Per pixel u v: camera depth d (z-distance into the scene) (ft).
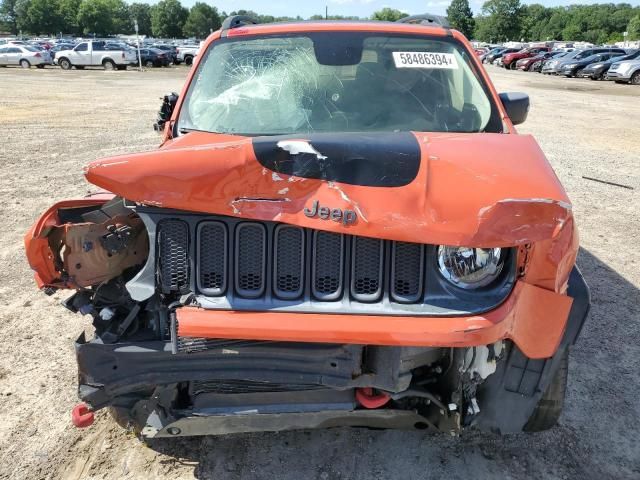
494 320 7.04
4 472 9.21
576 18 466.29
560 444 9.92
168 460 9.42
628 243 20.25
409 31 12.00
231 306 7.34
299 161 7.22
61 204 8.24
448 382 8.00
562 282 7.49
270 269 7.40
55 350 12.90
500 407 8.32
